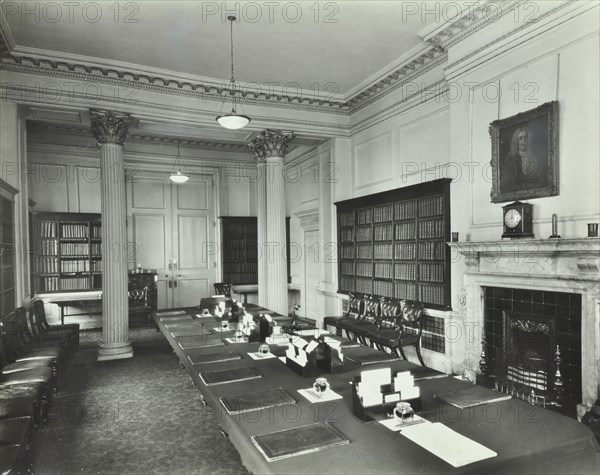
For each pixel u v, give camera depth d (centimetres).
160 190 1176
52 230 1009
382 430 245
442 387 321
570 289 446
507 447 223
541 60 485
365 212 846
